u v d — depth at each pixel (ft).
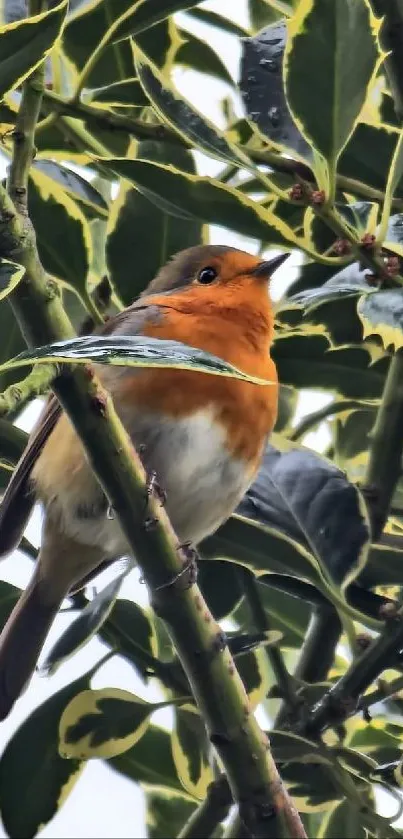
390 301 16.39
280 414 23.67
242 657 20.79
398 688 17.67
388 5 18.89
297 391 23.61
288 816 14.11
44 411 20.30
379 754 20.95
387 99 22.79
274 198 21.45
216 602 20.47
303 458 19.81
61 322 12.32
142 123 18.78
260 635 18.01
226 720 14.02
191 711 19.25
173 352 10.97
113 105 21.24
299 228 21.91
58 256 19.48
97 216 22.44
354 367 20.90
